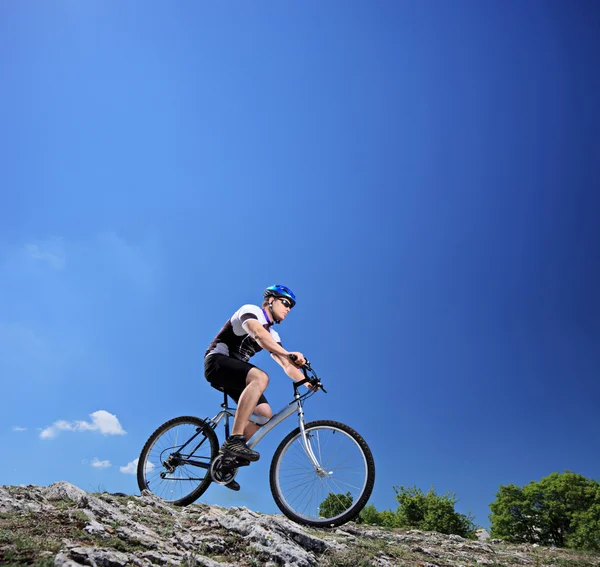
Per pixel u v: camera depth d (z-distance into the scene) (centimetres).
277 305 455
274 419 434
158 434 486
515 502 2383
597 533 2092
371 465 400
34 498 356
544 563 544
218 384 446
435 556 478
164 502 433
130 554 272
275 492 428
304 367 428
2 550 246
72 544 268
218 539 341
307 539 372
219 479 411
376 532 570
